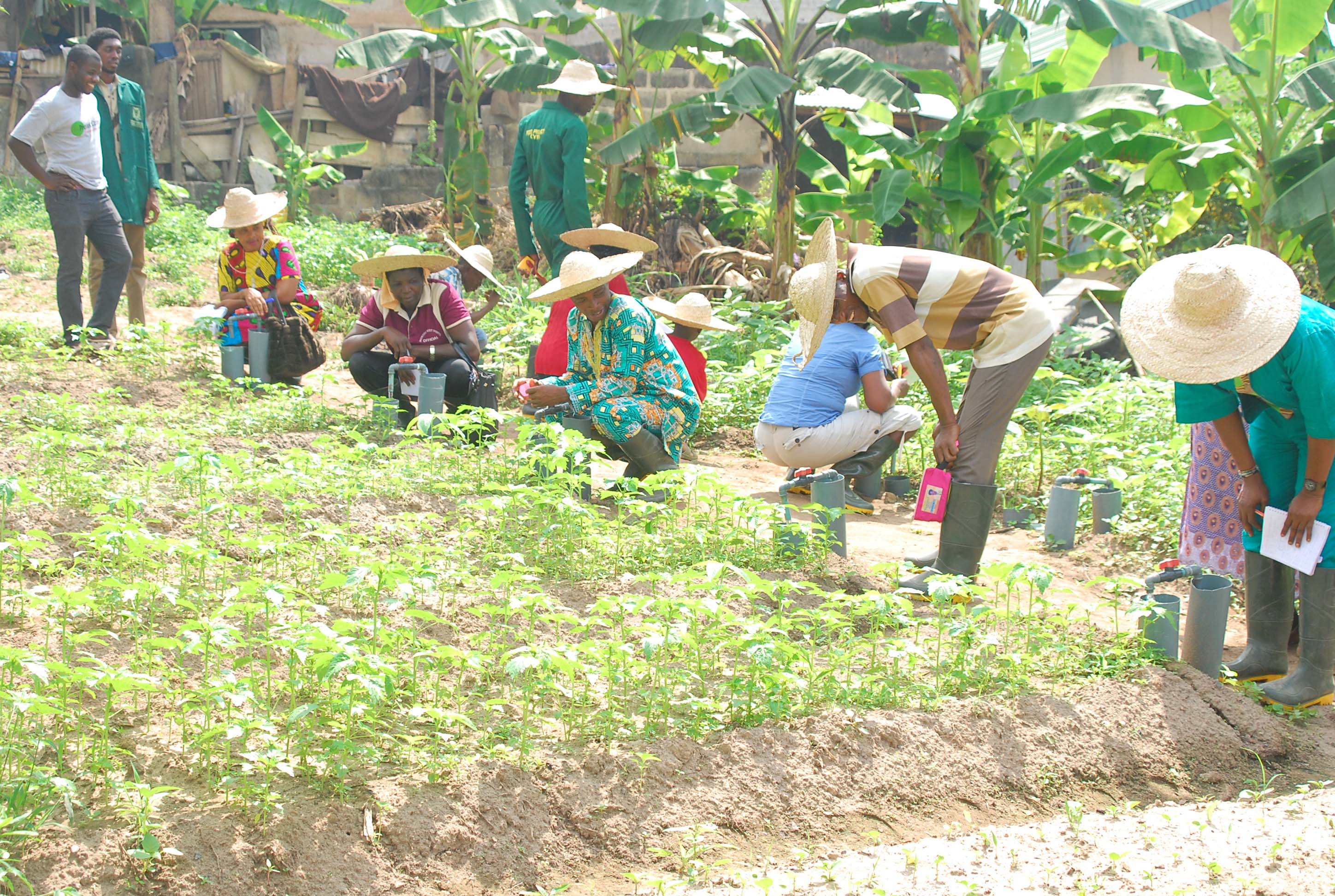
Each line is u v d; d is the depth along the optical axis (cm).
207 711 337
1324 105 874
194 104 1828
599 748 362
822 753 373
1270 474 445
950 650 451
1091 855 324
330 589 460
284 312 833
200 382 836
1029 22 1137
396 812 319
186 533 509
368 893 300
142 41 1855
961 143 1055
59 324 990
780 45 1116
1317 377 401
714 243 1450
